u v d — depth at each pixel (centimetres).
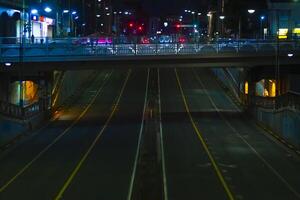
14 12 10631
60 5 15150
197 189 3769
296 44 7619
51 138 6144
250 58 7650
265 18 14462
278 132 6306
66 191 3747
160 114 7900
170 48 7475
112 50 7344
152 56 7425
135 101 9056
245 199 3494
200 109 8344
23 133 6419
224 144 5734
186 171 4403
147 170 4406
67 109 8400
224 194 3622
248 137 6169
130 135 6300
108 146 5634
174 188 3797
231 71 9900
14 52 7069
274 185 3909
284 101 6275
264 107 7144
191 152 5284
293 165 4672
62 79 8869
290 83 8475
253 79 8350
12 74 7662
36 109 7288
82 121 7394
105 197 3562
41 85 7831
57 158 5031
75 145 5709
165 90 10012
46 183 4019
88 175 4297
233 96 9462
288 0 13812
